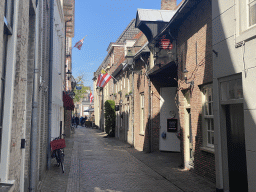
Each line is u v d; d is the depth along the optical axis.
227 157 6.16
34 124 5.83
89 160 10.88
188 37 8.34
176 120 12.50
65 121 22.42
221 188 6.14
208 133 7.26
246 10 5.33
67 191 6.36
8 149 3.67
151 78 12.93
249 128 5.09
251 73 5.04
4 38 3.66
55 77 10.77
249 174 5.08
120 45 26.03
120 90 20.94
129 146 15.96
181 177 7.58
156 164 9.77
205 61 7.11
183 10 7.95
